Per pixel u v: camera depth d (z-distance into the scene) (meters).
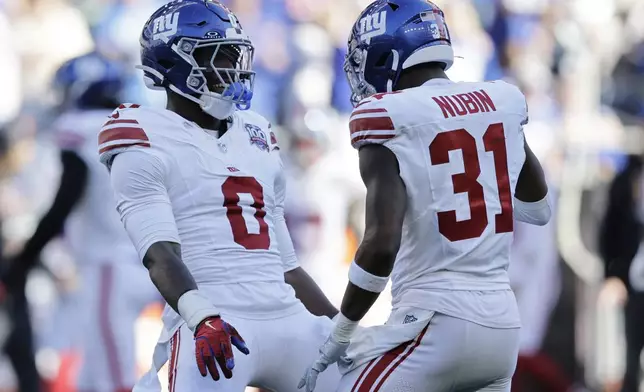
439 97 12.76
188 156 12.95
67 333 23.44
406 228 12.70
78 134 21.25
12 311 22.75
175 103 13.31
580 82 29.69
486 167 12.73
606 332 25.56
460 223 12.57
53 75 28.50
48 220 21.45
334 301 24.72
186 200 12.91
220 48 13.07
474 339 12.48
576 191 25.91
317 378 13.18
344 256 25.30
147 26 13.30
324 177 25.34
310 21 30.67
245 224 13.14
